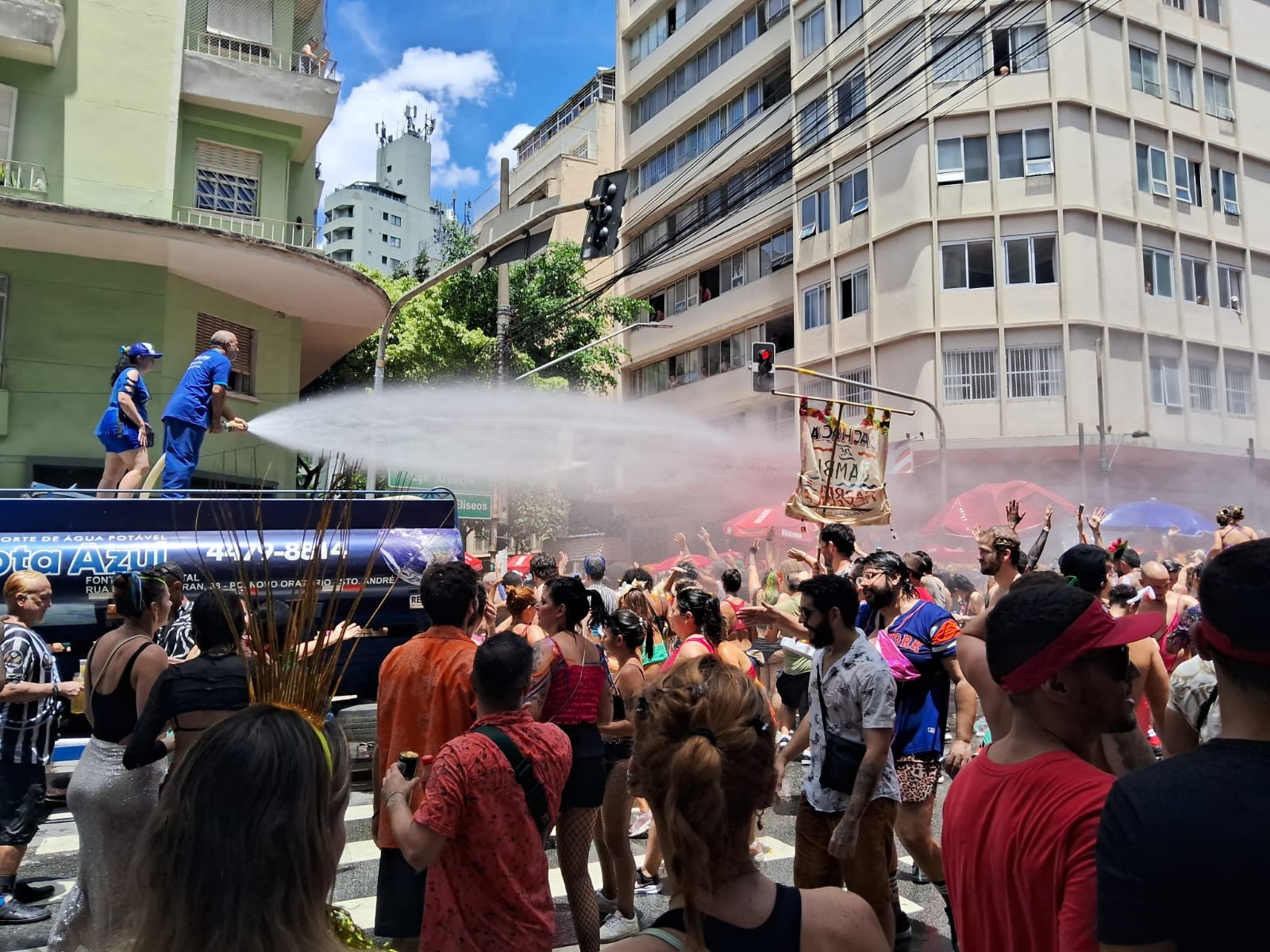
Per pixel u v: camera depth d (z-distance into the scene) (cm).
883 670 373
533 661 306
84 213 1296
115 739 375
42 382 1398
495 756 286
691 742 167
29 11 1376
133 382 872
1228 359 2434
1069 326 2208
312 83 1662
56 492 718
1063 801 184
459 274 2517
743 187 3041
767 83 2952
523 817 288
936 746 441
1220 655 166
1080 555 429
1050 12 2283
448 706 350
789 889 174
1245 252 2502
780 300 2878
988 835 197
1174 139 2425
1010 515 607
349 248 8888
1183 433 2312
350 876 560
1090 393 2206
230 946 141
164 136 1520
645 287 3581
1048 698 199
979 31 2294
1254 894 143
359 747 729
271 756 152
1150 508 1600
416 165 9538
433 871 285
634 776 180
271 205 1677
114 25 1498
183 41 1561
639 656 519
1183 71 2480
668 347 3447
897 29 2397
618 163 3681
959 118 2327
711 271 3300
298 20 1908
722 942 162
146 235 1345
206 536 713
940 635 443
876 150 2459
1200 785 154
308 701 307
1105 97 2323
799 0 2750
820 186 2652
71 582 668
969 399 2261
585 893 403
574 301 2628
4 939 452
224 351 899
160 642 618
